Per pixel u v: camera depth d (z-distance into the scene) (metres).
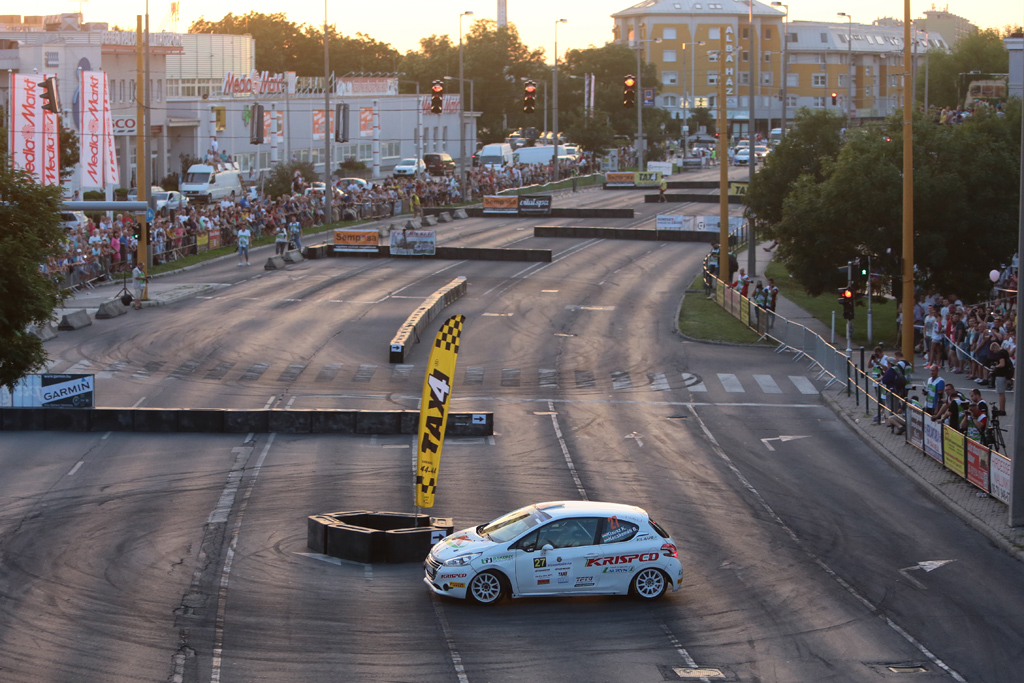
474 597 20.50
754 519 26.34
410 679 16.98
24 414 34.16
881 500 28.05
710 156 153.50
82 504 26.72
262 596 20.80
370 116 115.00
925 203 46.12
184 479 29.05
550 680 17.05
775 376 43.22
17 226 24.84
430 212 92.94
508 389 40.81
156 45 110.38
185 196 91.06
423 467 23.95
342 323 50.56
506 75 168.50
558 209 92.56
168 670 17.19
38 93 60.81
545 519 20.92
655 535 21.09
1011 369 35.41
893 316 54.34
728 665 17.84
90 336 47.06
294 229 70.06
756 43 193.38
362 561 22.97
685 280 63.94
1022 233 24.84
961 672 17.73
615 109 156.62
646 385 41.66
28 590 20.81
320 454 31.77
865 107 192.38
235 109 112.88
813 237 48.84
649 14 192.75
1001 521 25.64
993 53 130.88
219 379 41.00
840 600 21.11
